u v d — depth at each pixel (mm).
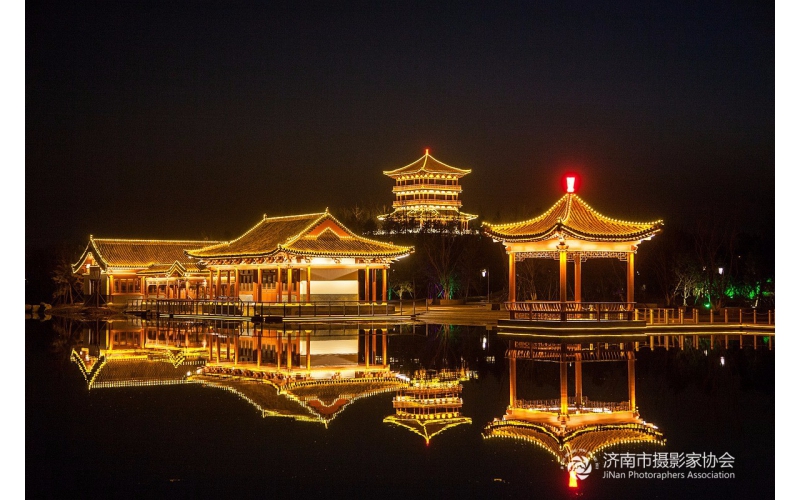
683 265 116312
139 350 68312
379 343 71000
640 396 44281
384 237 138375
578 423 38188
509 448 34188
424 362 57938
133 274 131625
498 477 30641
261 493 29125
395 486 29641
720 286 113188
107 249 132375
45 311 131500
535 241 75875
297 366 56750
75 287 141375
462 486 29672
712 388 46312
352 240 106250
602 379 49469
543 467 31828
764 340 70500
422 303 127438
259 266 107500
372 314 103562
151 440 35875
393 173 186375
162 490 29516
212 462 32656
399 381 49781
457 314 104750
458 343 70000
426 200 182500
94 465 32344
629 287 76688
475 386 47812
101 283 132375
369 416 40000
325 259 102875
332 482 30156
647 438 35688
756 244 118375
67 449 34562
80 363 59500
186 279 125250
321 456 33281
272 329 87500
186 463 32562
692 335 75562
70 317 118125
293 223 109188
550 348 64812
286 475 30984
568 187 79125
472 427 37594
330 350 66125
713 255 114000
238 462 32562
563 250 74125
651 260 121812
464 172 185750
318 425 38281
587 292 121250
